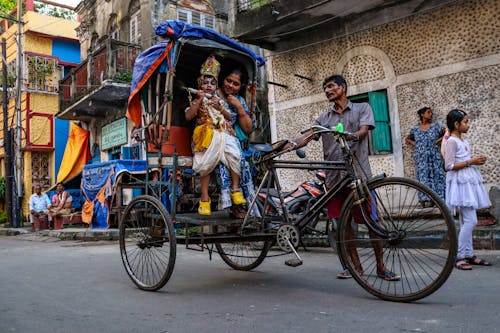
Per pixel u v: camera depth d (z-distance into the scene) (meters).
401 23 7.53
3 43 14.40
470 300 3.21
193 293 3.76
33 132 16.48
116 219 10.97
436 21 7.14
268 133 12.19
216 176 4.28
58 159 17.05
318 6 7.48
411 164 7.39
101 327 2.84
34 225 12.64
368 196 3.47
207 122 4.07
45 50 17.28
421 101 7.30
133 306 3.37
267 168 3.92
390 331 2.56
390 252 4.07
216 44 4.20
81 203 14.44
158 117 4.11
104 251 7.26
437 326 2.62
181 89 4.60
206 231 4.96
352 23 8.12
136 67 4.26
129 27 14.05
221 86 4.57
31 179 16.53
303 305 3.23
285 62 9.16
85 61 13.37
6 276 4.93
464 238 4.48
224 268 5.03
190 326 2.80
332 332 2.58
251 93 4.62
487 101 6.63
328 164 3.62
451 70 6.98
